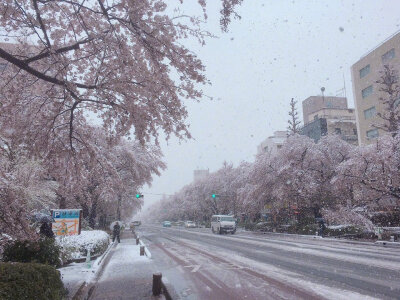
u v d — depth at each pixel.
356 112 41.03
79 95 7.87
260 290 8.04
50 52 6.40
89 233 19.09
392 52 35.31
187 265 12.77
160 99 7.62
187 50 6.75
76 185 9.29
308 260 13.07
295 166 31.33
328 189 29.41
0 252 8.73
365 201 23.55
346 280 8.89
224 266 12.27
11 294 4.39
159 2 6.68
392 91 25.88
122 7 6.55
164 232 45.53
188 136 8.17
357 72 40.78
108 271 11.23
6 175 7.49
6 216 7.53
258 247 19.33
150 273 10.81
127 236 36.44
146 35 6.79
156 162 32.09
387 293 7.38
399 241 19.97
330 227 27.27
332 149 31.22
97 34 6.68
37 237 8.10
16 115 7.96
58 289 6.00
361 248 17.78
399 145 21.62
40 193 10.38
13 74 7.76
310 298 7.12
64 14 7.05
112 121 8.62
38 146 8.16
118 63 7.11
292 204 33.84
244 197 39.72
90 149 8.79
